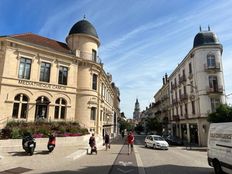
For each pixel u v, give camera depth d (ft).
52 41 97.71
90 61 93.97
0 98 67.87
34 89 76.43
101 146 80.18
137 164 41.16
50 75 81.92
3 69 69.62
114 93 187.11
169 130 168.04
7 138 54.54
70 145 67.62
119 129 252.83
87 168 35.53
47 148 55.26
